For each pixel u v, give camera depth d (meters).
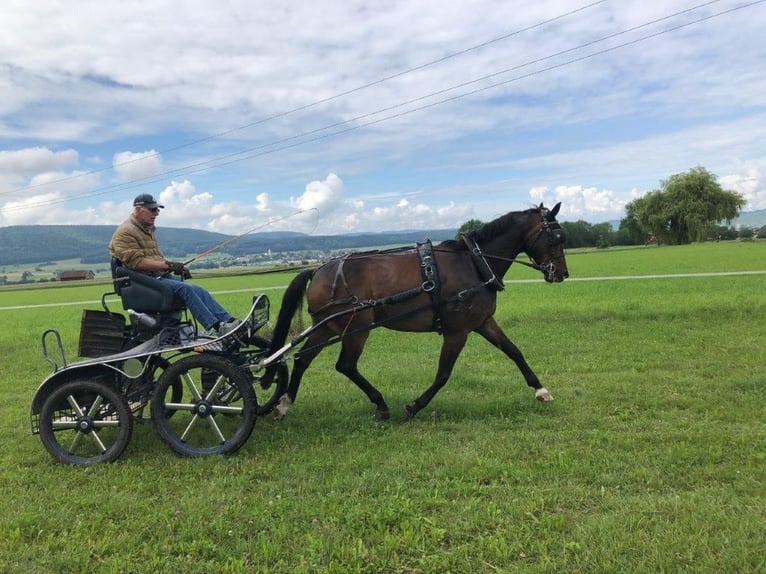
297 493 4.13
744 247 51.38
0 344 13.29
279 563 3.16
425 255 5.75
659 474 4.08
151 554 3.34
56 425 4.98
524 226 6.21
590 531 3.32
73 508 4.00
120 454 4.91
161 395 5.02
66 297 35.72
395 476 4.29
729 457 4.38
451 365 5.89
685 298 14.17
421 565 3.10
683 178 68.19
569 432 5.11
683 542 3.18
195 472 4.62
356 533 3.47
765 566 2.94
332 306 5.79
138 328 5.43
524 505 3.70
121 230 5.30
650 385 6.55
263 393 7.31
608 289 18.11
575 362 8.03
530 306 14.16
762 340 8.88
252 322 5.54
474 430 5.33
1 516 3.87
